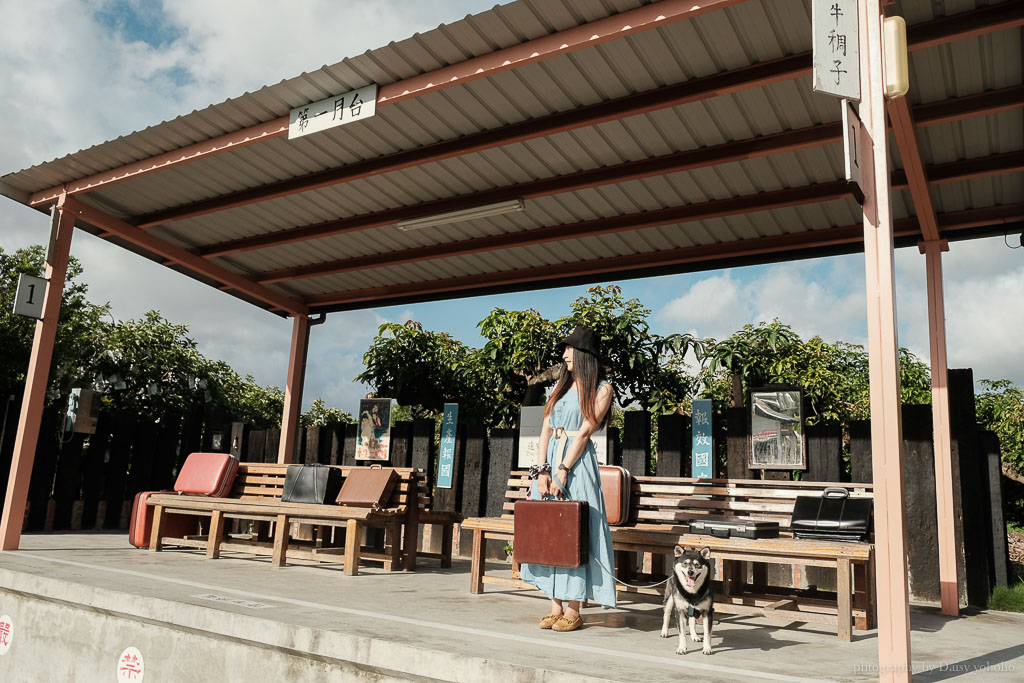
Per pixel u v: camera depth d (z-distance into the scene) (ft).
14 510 22.98
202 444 38.47
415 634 12.00
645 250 26.89
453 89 18.31
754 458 23.44
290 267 31.78
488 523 17.89
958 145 18.81
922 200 19.25
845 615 13.69
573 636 12.84
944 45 15.38
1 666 17.15
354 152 21.84
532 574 14.06
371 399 33.27
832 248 24.27
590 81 17.72
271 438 36.42
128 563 20.77
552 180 22.62
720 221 23.84
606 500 18.43
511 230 26.43
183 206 26.30
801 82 17.02
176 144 21.65
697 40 16.01
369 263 29.81
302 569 21.68
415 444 32.42
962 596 20.93
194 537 27.17
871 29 11.60
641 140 20.08
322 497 23.58
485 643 11.59
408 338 38.83
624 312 35.63
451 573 22.80
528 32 16.02
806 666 10.93
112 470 36.55
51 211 24.81
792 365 37.24
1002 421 40.01
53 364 42.96
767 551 14.94
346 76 18.06
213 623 13.20
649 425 26.73
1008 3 14.11
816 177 21.17
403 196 24.64
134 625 14.67
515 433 29.91
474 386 38.14
